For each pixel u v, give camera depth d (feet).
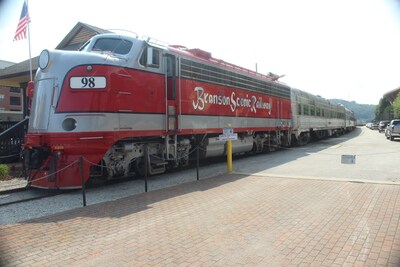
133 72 30.58
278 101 64.03
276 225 18.48
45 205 24.29
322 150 64.85
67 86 27.58
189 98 37.50
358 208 21.50
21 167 40.55
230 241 16.25
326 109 109.60
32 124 29.25
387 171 36.52
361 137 119.34
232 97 46.65
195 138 41.04
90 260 14.33
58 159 27.55
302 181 31.04
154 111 32.63
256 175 34.76
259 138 57.57
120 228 18.38
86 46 33.47
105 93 28.09
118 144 30.63
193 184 30.50
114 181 33.35
